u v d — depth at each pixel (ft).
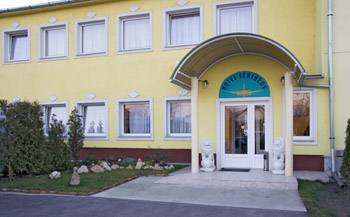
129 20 44.80
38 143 35.04
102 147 43.98
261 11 37.86
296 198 24.85
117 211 22.25
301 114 35.58
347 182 26.76
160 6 42.14
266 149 35.55
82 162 38.58
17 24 49.21
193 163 33.50
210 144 34.86
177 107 42.19
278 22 37.27
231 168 36.60
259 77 35.86
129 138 42.80
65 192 26.91
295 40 36.68
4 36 50.01
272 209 22.16
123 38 44.88
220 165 36.94
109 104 43.91
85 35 46.96
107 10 44.68
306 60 36.22
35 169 34.45
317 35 35.27
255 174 31.96
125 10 43.80
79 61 45.68
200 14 40.24
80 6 45.93
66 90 46.14
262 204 23.38
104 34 45.85
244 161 36.50
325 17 33.73
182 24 42.37
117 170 36.60
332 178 32.32
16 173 34.88
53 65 47.03
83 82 45.32
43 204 24.16
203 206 23.08
